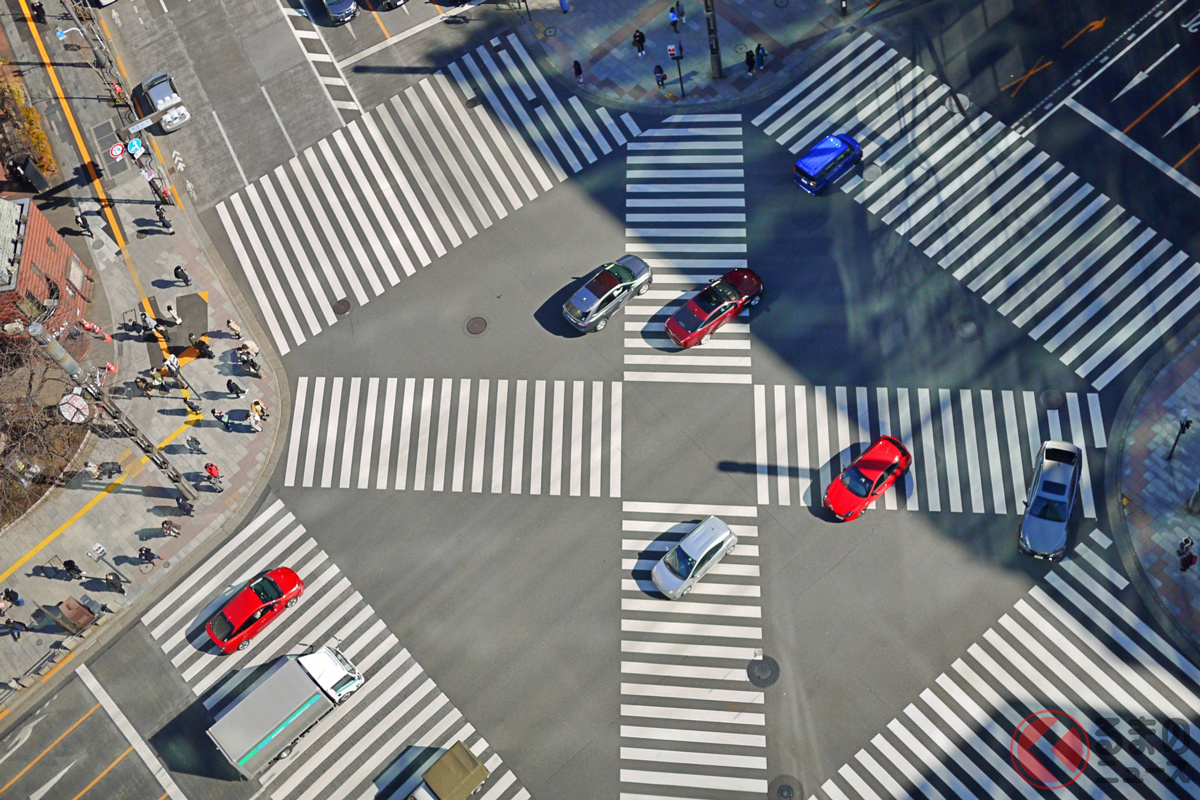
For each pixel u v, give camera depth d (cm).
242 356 5841
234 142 6662
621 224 6038
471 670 5031
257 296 6156
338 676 4897
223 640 5109
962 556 5003
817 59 6353
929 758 4622
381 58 6812
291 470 5628
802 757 4691
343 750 4925
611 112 6388
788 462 5312
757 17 6550
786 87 6297
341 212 6328
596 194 6153
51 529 5619
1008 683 4716
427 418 5659
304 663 4888
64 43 7200
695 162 6156
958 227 5738
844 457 5291
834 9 6500
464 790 4603
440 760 4662
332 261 6188
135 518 5600
